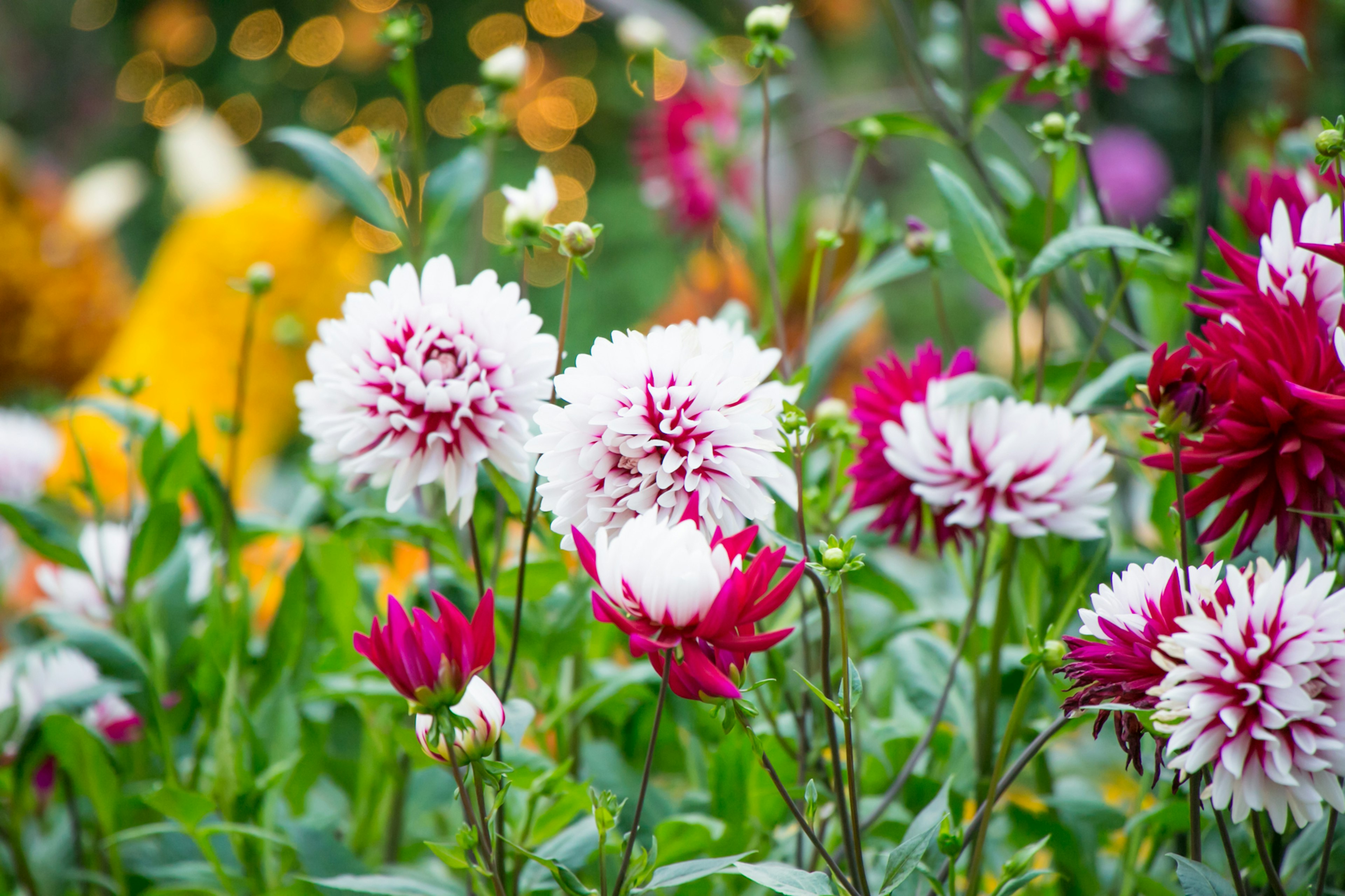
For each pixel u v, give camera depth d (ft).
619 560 3.84
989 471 4.29
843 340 5.00
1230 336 4.03
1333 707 3.80
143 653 4.87
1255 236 4.49
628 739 4.63
